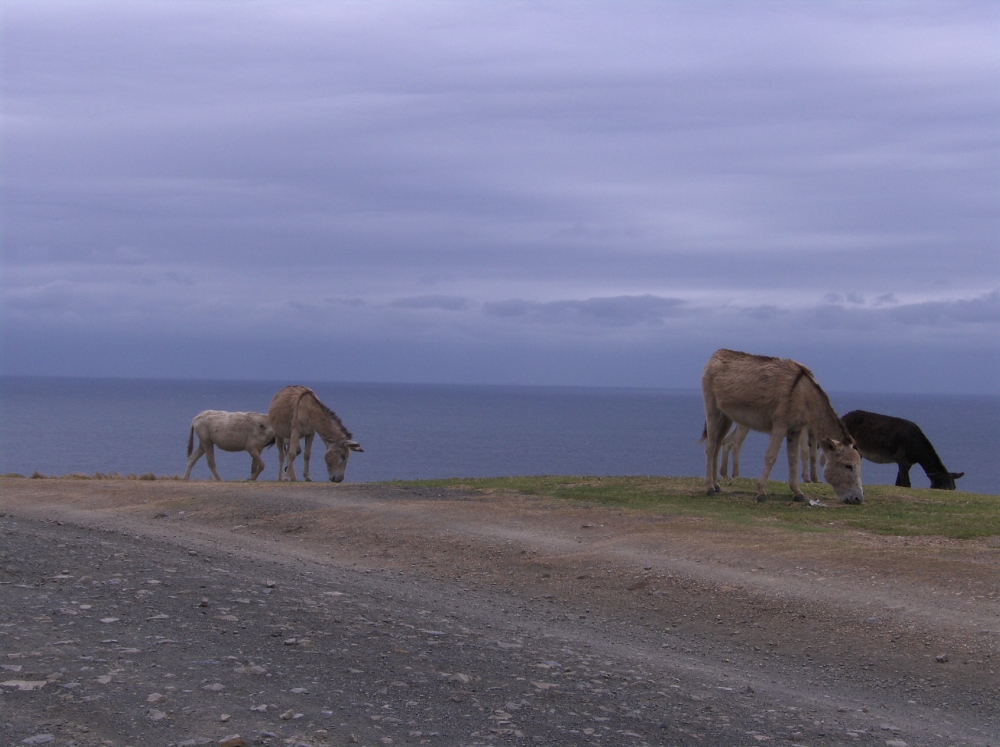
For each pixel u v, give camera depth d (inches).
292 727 235.5
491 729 244.5
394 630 348.5
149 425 4559.5
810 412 665.0
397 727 241.9
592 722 255.8
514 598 437.1
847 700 298.0
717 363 703.7
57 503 727.7
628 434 4881.9
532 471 2536.9
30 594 368.8
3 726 222.7
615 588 441.4
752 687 307.4
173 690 256.7
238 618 347.9
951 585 408.2
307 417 907.4
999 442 4589.1
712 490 709.3
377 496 713.0
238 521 633.0
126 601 365.4
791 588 418.6
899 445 981.8
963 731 271.3
